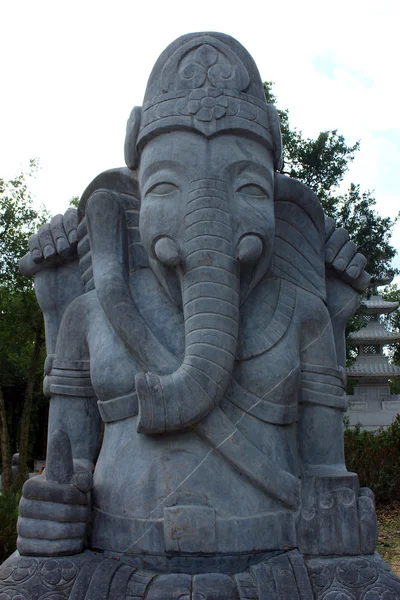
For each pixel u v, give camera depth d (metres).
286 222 2.58
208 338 2.10
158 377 2.07
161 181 2.28
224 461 2.12
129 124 2.47
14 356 12.82
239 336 2.29
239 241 2.22
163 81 2.37
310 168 9.92
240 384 2.22
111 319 2.30
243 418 2.19
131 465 2.14
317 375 2.42
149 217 2.28
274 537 2.11
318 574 2.01
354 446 8.51
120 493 2.13
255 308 2.39
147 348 2.21
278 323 2.37
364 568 2.04
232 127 2.28
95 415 2.49
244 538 2.05
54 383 2.46
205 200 2.20
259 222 2.26
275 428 2.24
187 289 2.18
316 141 9.83
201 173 2.23
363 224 9.88
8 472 8.05
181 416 2.04
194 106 2.28
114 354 2.27
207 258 2.16
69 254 2.71
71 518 2.08
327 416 2.42
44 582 1.98
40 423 14.51
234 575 1.99
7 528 4.89
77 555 2.09
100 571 1.97
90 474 2.18
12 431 14.00
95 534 2.17
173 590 1.88
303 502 2.17
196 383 2.05
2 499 5.48
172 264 2.20
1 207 8.88
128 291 2.39
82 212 2.65
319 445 2.40
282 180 2.53
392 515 7.42
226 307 2.13
